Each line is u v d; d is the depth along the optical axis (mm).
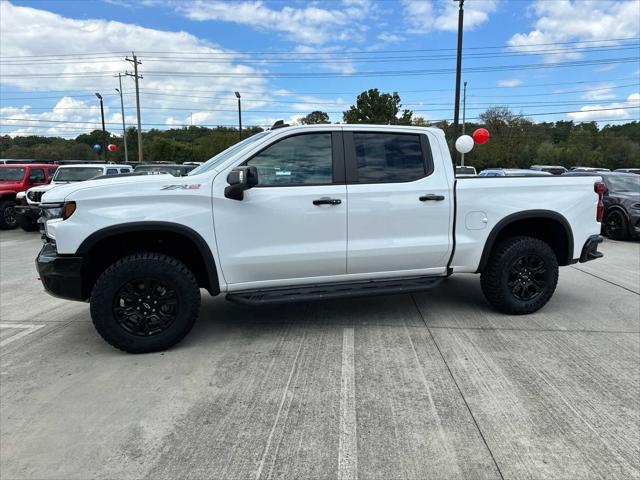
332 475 2332
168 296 3852
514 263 4641
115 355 3855
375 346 3982
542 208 4652
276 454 2506
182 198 3779
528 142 52281
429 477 2311
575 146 61312
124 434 2709
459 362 3637
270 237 3986
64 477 2346
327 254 4113
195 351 3916
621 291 5820
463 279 6395
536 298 4766
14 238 11742
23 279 6902
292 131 4066
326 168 4129
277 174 4035
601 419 2811
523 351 3846
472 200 4469
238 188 3783
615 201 10578
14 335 4379
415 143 4395
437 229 4402
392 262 4344
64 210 3621
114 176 4289
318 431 2715
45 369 3598
